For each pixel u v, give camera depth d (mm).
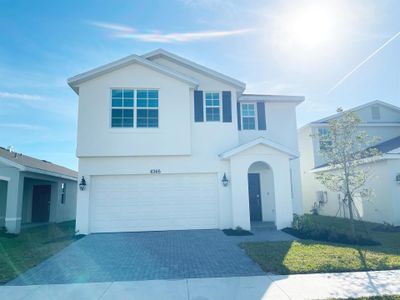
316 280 6789
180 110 14297
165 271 7672
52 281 6996
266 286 6441
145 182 14188
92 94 14023
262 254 9086
